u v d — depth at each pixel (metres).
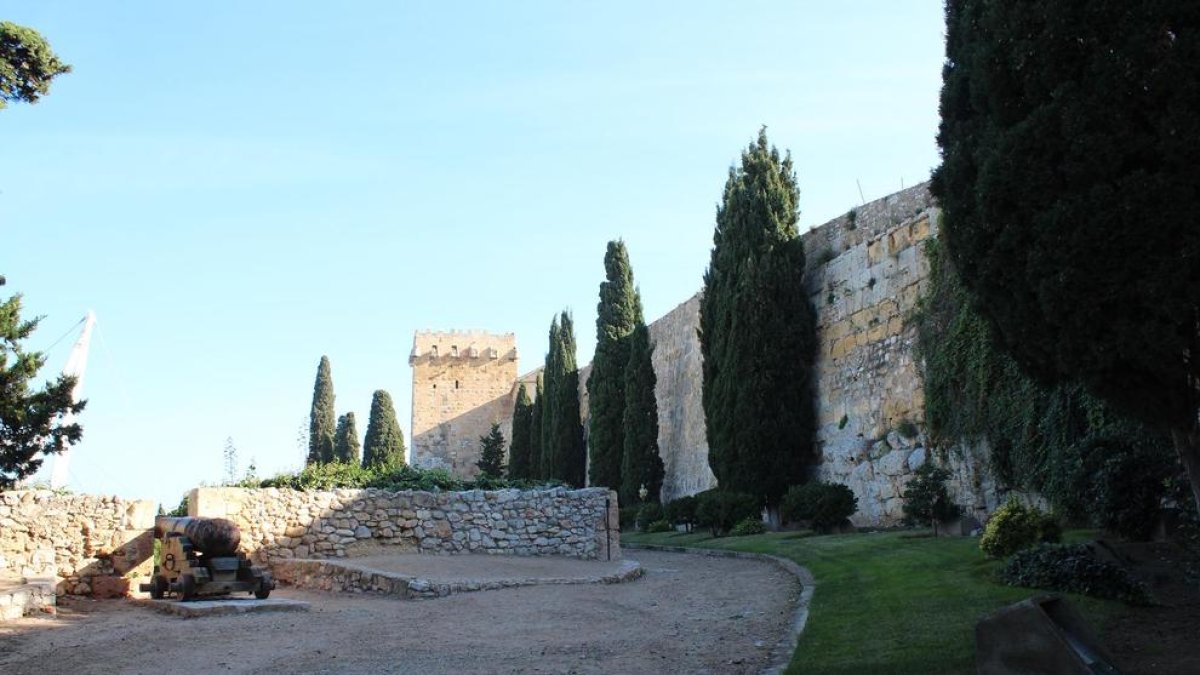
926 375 20.80
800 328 26.52
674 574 17.59
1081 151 7.41
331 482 19.98
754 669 8.16
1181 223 7.03
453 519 19.55
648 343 39.00
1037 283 7.81
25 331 15.38
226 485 19.38
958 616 9.15
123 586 16.00
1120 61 7.23
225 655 9.95
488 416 65.56
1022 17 7.93
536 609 12.76
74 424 15.80
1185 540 12.01
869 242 24.28
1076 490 13.67
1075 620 7.07
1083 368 7.76
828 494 22.44
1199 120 6.92
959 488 19.31
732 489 26.38
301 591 16.47
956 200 8.84
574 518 20.30
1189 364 7.51
